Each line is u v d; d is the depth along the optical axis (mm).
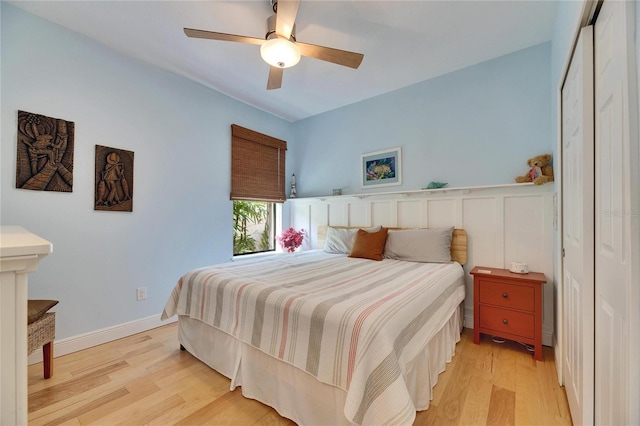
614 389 898
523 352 2100
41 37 2018
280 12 1451
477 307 2254
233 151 3393
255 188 3660
